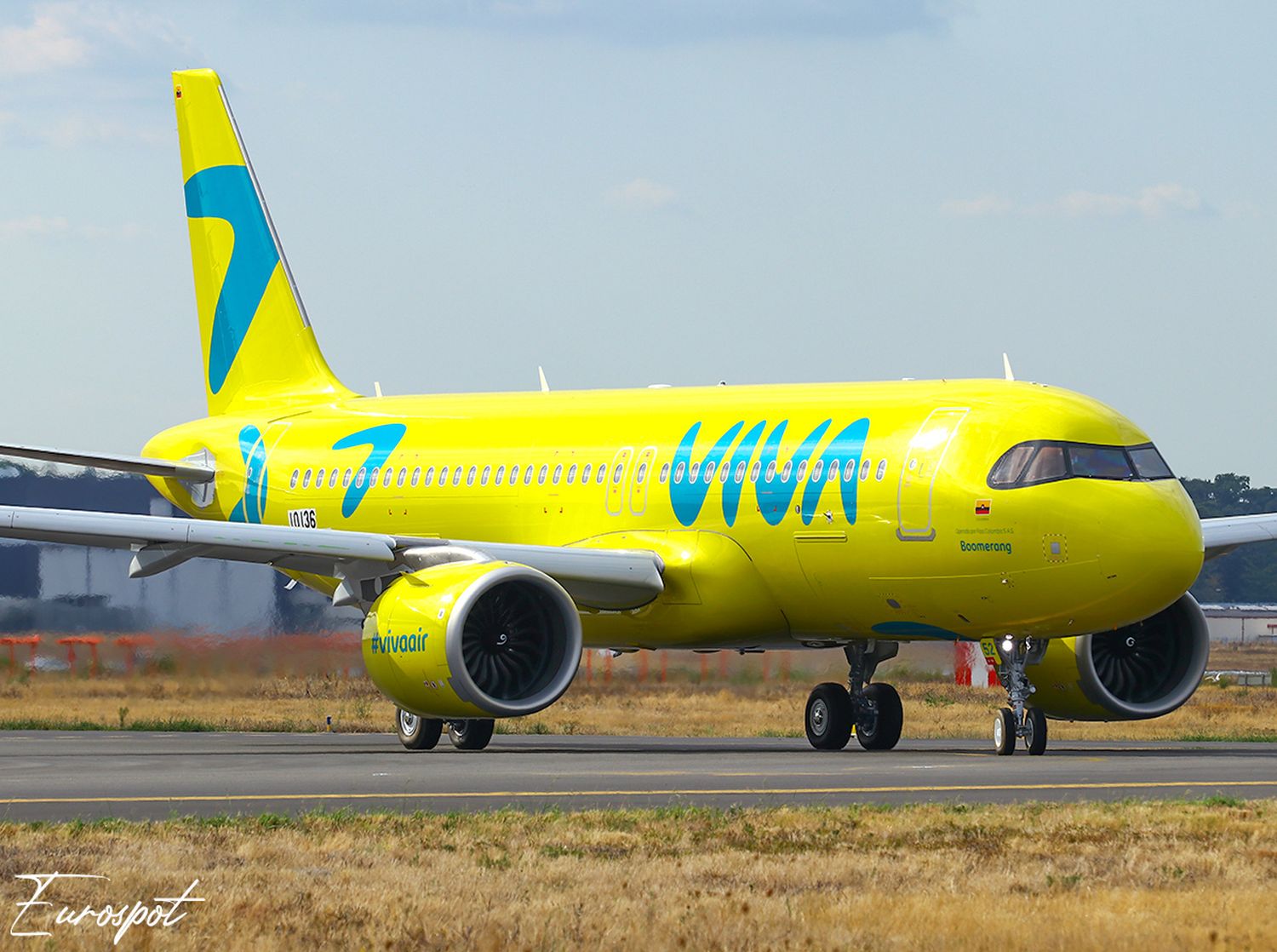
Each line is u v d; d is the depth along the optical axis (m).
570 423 109.94
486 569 90.50
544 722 124.31
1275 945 40.03
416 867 50.00
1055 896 45.47
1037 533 87.81
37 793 69.81
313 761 87.19
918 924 41.78
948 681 159.00
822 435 96.62
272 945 40.38
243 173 130.25
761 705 140.62
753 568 98.12
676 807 62.81
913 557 91.56
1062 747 101.31
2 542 150.38
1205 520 106.06
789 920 42.56
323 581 124.81
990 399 92.88
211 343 131.75
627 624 103.31
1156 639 100.25
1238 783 73.50
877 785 72.25
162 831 56.28
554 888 46.75
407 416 119.31
